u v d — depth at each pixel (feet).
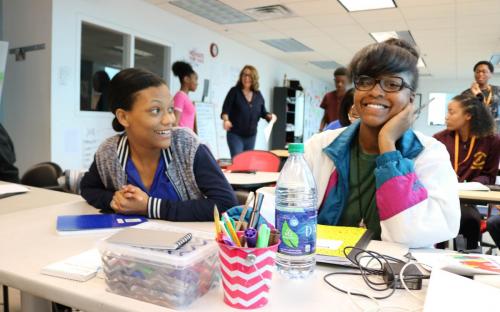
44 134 12.84
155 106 3.71
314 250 2.58
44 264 2.56
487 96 13.99
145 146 3.94
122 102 3.76
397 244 3.20
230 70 23.00
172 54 18.02
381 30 19.74
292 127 30.37
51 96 12.64
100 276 2.39
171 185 4.10
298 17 17.94
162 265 2.06
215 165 4.14
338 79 14.73
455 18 17.06
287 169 3.15
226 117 16.07
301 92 32.55
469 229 7.48
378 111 3.65
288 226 2.51
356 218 3.97
